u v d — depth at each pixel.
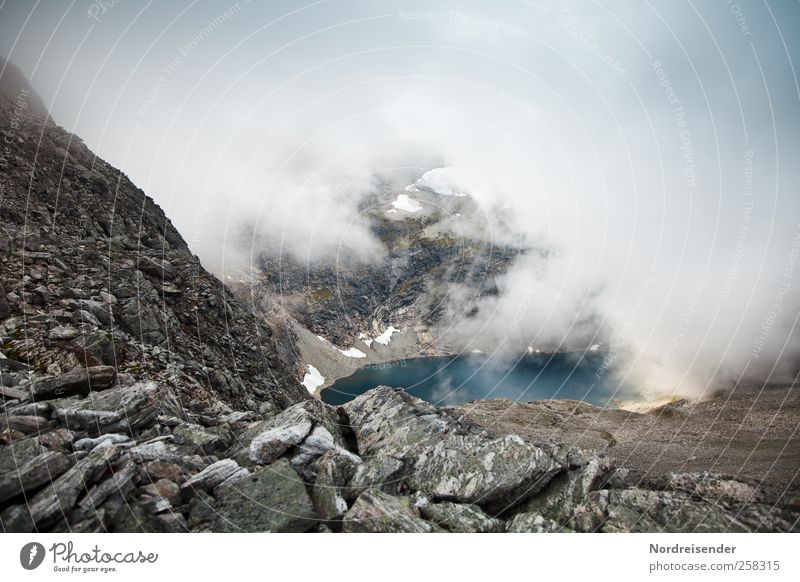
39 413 8.30
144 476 7.46
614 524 8.62
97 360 12.20
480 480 9.85
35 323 12.75
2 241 17.22
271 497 7.63
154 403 9.85
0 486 6.15
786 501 9.77
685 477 10.92
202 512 7.16
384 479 9.31
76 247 20.50
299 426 9.90
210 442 9.57
